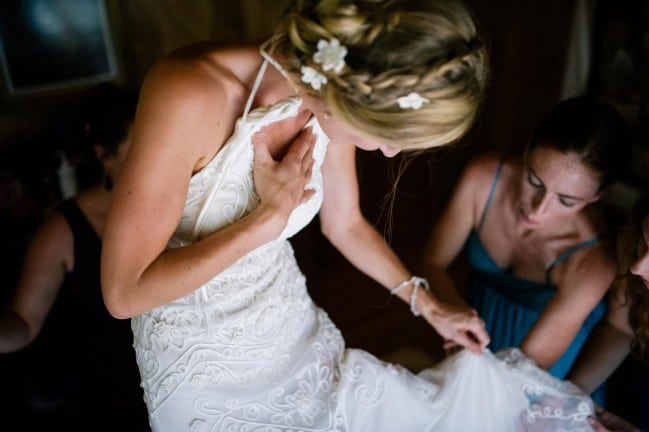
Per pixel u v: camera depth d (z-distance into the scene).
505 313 1.68
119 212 0.88
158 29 2.40
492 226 1.67
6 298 2.04
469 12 0.85
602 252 1.47
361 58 0.81
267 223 0.96
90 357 1.56
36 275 1.52
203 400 1.06
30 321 1.53
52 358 1.91
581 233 1.51
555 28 3.14
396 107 0.83
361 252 1.40
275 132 1.06
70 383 1.65
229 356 1.07
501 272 1.69
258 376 1.10
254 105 1.00
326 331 1.25
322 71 0.83
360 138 0.93
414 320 2.77
